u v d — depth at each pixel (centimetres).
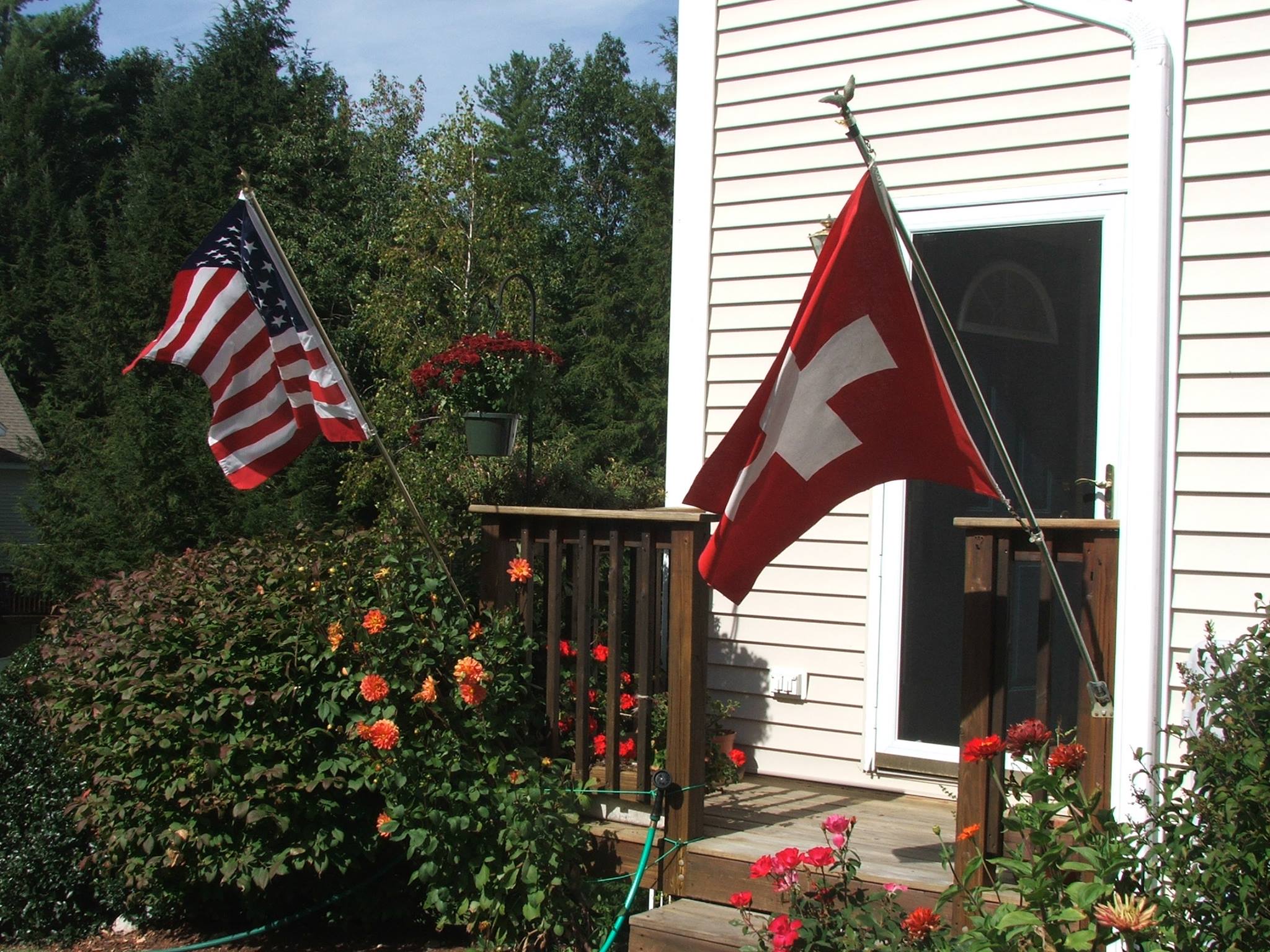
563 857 399
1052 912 262
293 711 430
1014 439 441
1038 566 446
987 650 331
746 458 326
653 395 2294
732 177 510
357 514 1609
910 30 466
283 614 438
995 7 446
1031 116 438
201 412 1506
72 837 523
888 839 391
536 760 413
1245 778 264
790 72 495
